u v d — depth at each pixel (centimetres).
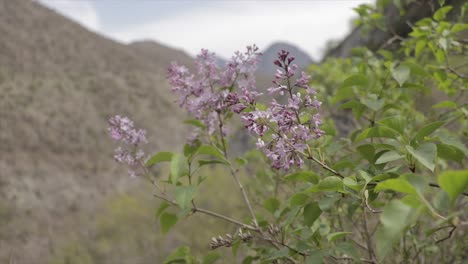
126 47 6844
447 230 272
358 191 170
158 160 233
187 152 262
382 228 114
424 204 114
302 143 172
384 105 241
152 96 5106
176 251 245
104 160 3284
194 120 256
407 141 179
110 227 1532
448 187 110
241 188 252
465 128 329
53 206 2405
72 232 1773
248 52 234
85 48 5797
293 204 191
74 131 3678
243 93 180
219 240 228
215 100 237
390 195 275
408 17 554
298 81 169
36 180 2702
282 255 204
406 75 244
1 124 3316
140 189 2322
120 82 5244
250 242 250
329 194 189
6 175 2616
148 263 1208
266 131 180
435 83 322
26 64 4666
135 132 248
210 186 1195
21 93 3972
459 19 351
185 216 232
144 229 1438
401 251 278
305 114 173
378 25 388
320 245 208
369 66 356
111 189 2756
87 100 4431
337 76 455
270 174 330
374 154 187
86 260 1366
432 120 343
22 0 6000
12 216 1991
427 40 304
